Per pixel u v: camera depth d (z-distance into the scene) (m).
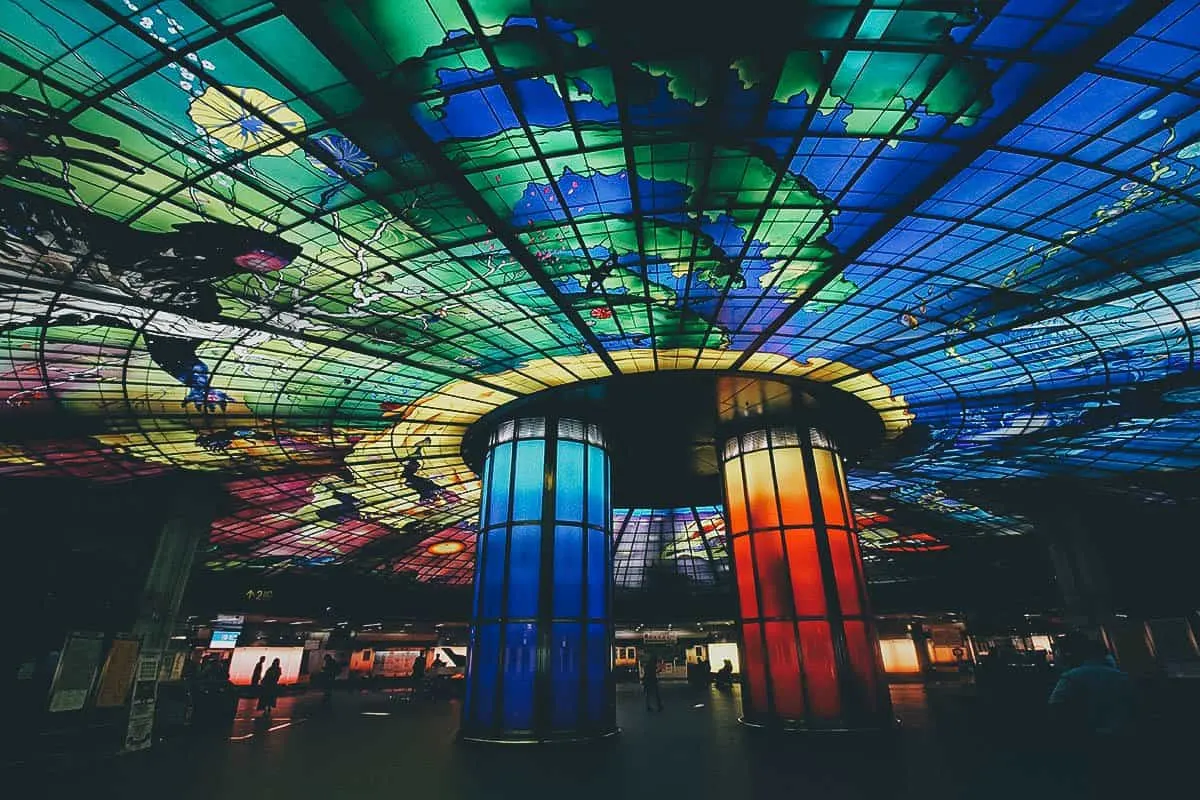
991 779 11.27
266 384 19.31
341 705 33.34
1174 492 31.50
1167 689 15.05
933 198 12.05
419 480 31.25
